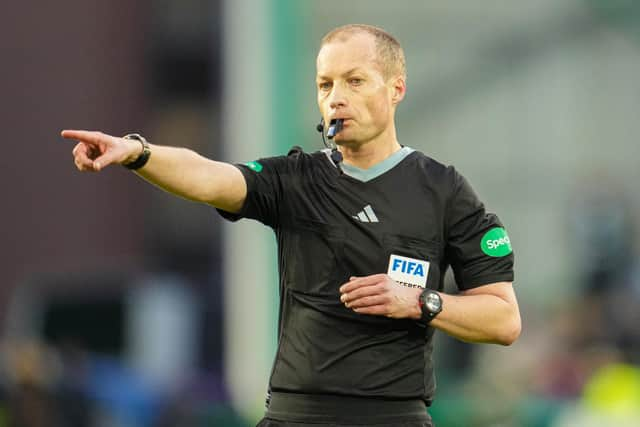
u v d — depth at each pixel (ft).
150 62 144.97
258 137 121.19
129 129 143.84
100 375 109.29
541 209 127.95
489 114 127.54
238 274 121.70
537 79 128.26
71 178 141.28
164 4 145.18
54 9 143.43
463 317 41.04
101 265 139.54
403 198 41.83
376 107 41.24
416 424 41.63
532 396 110.73
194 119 144.36
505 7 128.77
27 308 134.31
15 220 140.26
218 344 130.62
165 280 138.00
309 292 41.68
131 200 142.31
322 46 41.83
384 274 39.99
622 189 128.88
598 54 129.70
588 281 127.34
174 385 109.50
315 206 41.88
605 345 122.42
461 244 42.55
